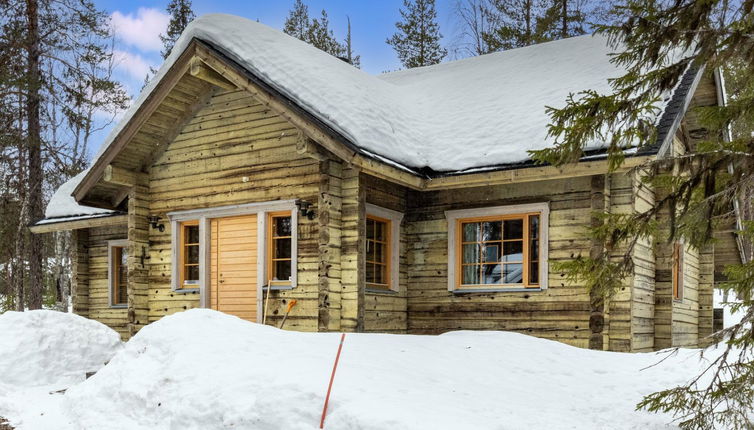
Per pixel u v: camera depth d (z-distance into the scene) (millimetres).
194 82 11211
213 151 11367
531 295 10258
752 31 4938
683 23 4930
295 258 10211
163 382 6305
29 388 8555
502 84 12914
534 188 10391
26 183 17562
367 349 6824
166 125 11703
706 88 12344
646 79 5176
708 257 14711
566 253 10000
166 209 11836
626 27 5117
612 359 7914
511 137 10758
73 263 15758
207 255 11336
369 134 10102
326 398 5227
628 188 9617
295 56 11047
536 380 6723
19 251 19188
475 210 10852
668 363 7637
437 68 15914
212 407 5648
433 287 11172
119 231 15484
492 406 5586
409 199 11523
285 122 10562
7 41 16516
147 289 11961
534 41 23078
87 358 9484
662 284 10766
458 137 11391
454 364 6836
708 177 5051
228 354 6504
